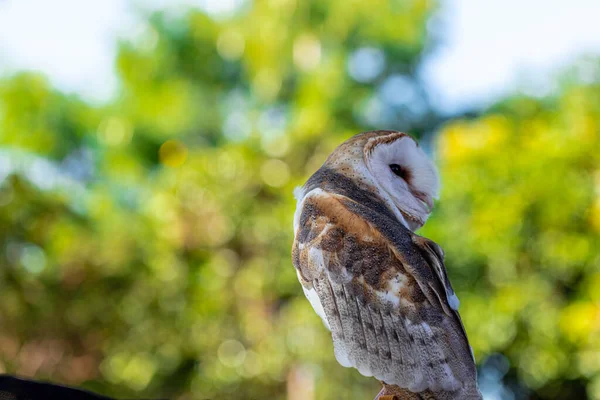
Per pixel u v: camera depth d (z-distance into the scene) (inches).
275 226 522.6
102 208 640.4
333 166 201.9
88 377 535.2
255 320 519.2
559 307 489.1
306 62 871.7
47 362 523.5
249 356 511.2
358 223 184.1
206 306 526.3
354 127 846.5
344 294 180.1
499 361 538.6
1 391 187.8
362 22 943.7
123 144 940.0
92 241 568.7
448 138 529.3
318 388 486.0
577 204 486.0
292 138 565.9
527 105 591.8
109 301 542.9
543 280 493.7
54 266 537.0
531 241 497.0
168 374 533.0
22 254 530.3
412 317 174.9
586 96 523.8
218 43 969.5
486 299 500.1
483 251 494.6
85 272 545.6
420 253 182.9
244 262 537.6
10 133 926.4
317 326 492.4
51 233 542.6
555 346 488.1
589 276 480.1
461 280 513.3
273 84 887.1
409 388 172.7
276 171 550.9
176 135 989.2
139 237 563.5
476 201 502.9
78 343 536.1
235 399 505.0
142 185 812.0
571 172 492.4
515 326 494.6
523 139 524.4
